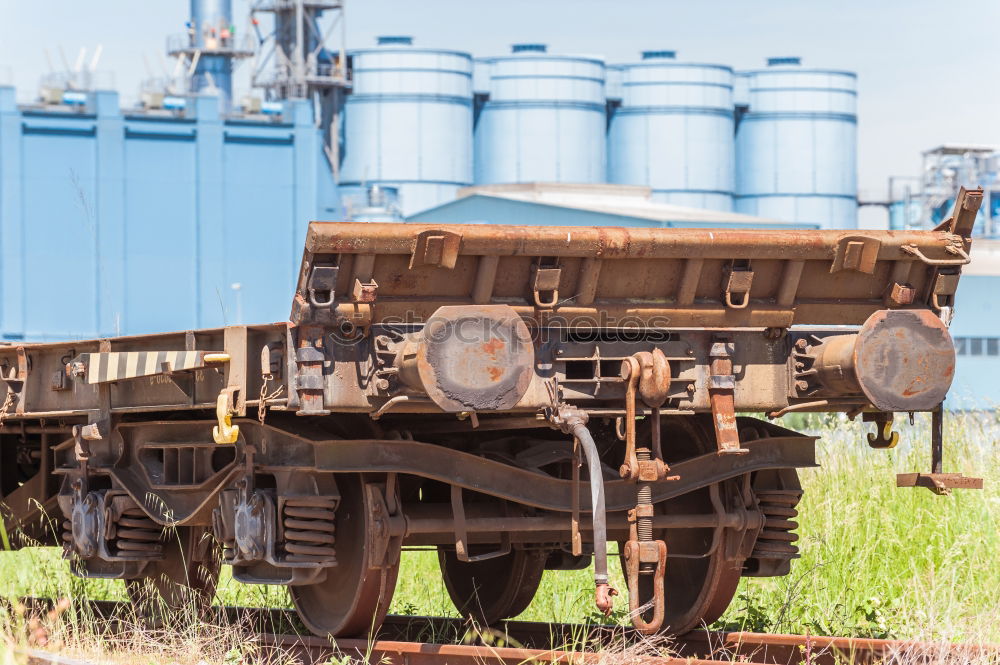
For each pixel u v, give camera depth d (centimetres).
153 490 2127
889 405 1753
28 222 17862
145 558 2183
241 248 18662
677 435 2083
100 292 18075
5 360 2434
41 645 1992
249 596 2623
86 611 2289
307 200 18912
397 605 2500
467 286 1741
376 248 1656
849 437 3058
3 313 17725
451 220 16062
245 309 18625
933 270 1878
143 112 18338
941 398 1780
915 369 1764
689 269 1794
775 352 1861
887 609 2283
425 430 1955
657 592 1748
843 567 2505
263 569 1930
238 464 1939
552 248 1725
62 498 2295
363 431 1905
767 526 2025
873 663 1809
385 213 19888
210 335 1888
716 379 1812
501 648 1745
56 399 2303
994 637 1977
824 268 1858
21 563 3009
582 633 2025
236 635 1939
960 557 2506
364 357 1694
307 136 18962
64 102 18162
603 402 1812
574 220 13888
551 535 2011
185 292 18412
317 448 1784
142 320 18225
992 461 2831
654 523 1939
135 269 18225
